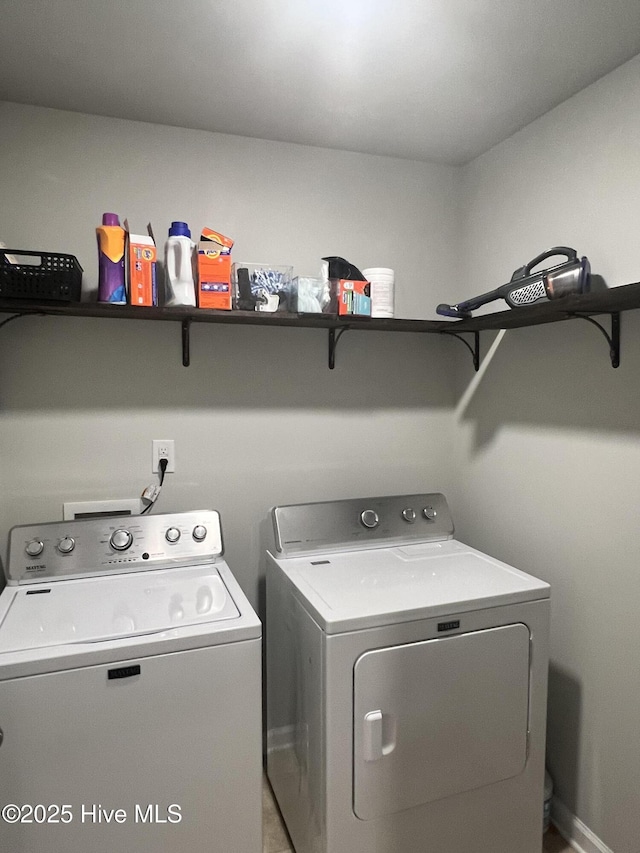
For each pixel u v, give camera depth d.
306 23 1.36
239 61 1.53
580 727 1.76
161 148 1.90
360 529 1.98
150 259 1.64
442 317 2.31
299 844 1.65
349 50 1.47
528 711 1.60
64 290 1.55
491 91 1.68
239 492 2.06
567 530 1.79
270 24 1.36
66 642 1.27
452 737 1.51
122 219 1.86
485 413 2.16
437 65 1.55
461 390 2.31
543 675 1.62
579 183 1.70
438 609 1.48
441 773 1.51
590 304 1.39
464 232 2.27
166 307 1.66
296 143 2.06
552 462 1.84
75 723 1.24
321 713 1.42
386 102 1.75
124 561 1.70
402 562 1.83
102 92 1.69
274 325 1.98
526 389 1.95
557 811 1.86
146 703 1.29
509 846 1.62
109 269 1.61
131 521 1.75
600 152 1.62
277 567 1.81
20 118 1.76
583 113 1.67
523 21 1.35
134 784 1.29
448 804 1.53
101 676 1.25
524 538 1.97
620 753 1.62
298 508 1.93
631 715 1.58
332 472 2.18
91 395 1.87
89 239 1.83
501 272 2.05
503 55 1.50
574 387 1.75
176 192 1.92
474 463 2.23
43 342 1.81
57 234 1.80
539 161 1.86
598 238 1.63
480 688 1.54
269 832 1.80
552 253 1.63
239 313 1.72
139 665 1.28
